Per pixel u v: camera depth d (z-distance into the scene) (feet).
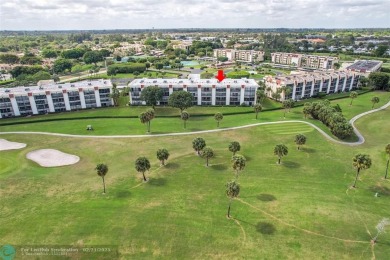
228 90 460.55
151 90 427.74
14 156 292.20
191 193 224.94
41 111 429.79
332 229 184.24
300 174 252.83
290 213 199.82
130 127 371.15
